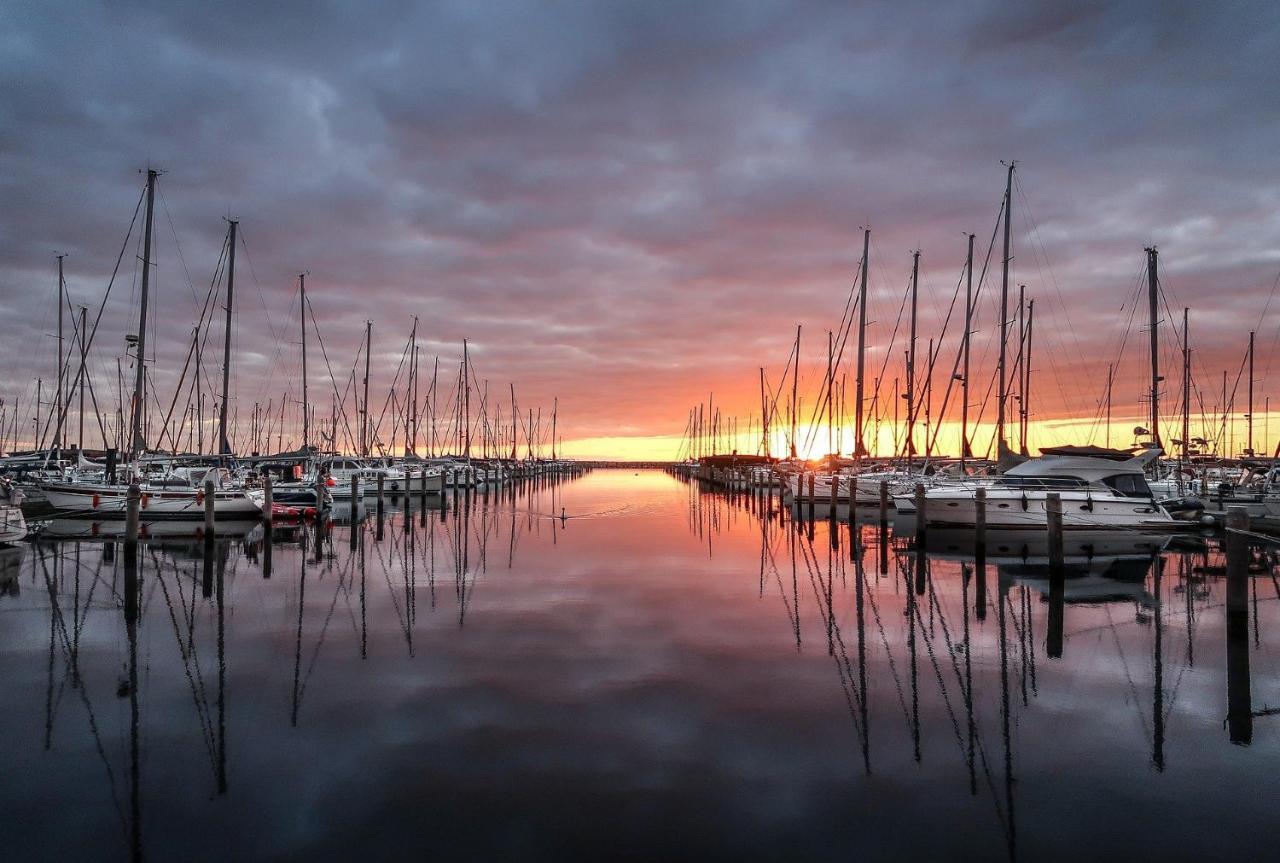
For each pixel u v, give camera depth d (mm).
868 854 6434
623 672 11234
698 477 107625
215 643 12922
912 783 7715
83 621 14641
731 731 8984
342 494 50750
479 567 21734
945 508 30906
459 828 6770
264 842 6570
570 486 89688
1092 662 12094
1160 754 8516
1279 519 29781
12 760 8188
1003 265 34531
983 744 8734
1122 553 25734
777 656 12188
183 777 7770
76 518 32500
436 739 8688
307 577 19844
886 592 17938
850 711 9719
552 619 14719
